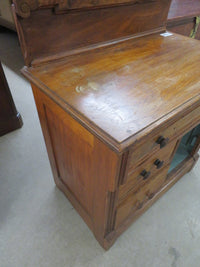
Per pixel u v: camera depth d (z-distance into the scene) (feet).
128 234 3.40
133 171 2.09
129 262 3.08
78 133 1.97
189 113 2.24
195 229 3.52
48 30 2.14
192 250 3.26
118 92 1.93
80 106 1.74
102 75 2.20
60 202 3.83
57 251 3.15
